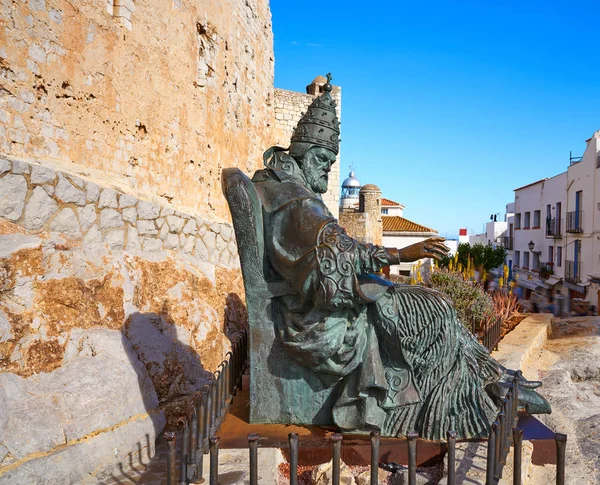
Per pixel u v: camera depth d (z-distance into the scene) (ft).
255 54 41.75
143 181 22.15
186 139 26.53
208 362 16.44
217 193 31.30
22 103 14.99
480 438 9.73
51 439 9.49
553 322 30.37
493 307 25.66
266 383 10.43
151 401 12.46
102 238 15.24
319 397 10.30
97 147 18.74
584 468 10.32
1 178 11.73
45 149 15.98
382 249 9.39
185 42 26.23
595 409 15.24
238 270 25.40
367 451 9.39
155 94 23.12
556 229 93.40
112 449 10.39
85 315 12.45
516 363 18.20
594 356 20.68
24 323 10.79
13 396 9.72
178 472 10.10
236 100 35.68
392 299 10.12
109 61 19.43
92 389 10.90
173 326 15.64
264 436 9.87
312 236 9.29
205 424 9.31
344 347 9.74
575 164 86.33
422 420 9.91
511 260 124.57
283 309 10.23
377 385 9.67
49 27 16.08
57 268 12.28
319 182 11.16
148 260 16.97
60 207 13.47
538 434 10.00
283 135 56.85
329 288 9.02
